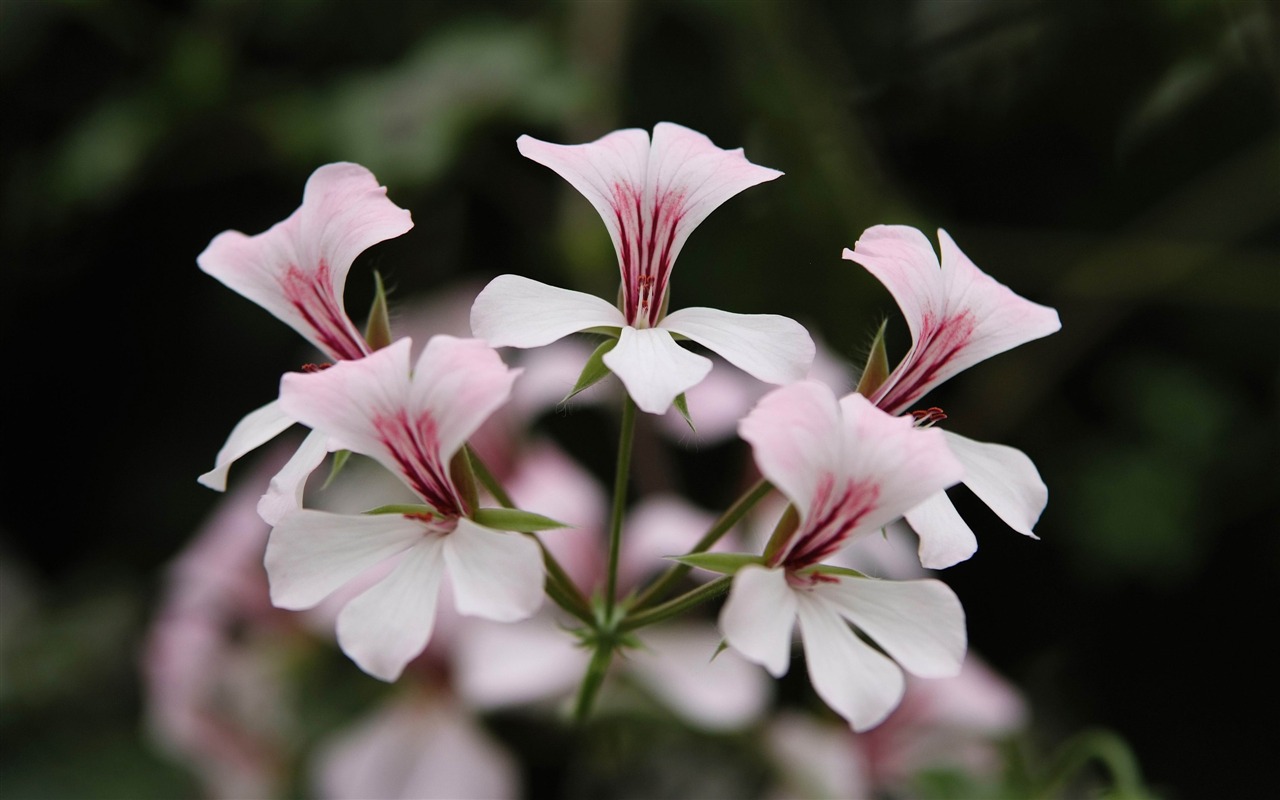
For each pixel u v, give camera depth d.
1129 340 0.63
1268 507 0.58
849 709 0.34
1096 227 0.62
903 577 0.52
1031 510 0.37
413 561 0.36
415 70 0.61
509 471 0.54
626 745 0.52
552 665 0.51
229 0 0.64
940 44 0.61
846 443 0.35
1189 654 0.59
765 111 0.59
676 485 0.58
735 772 0.55
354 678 0.56
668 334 0.36
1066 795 0.58
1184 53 0.58
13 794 0.64
